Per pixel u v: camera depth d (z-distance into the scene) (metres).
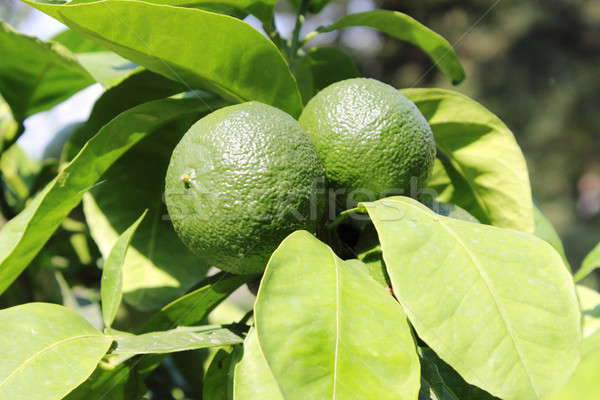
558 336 0.36
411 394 0.35
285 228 0.39
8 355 0.37
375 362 0.35
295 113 0.44
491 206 0.48
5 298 0.52
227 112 0.40
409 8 3.09
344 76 0.53
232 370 0.39
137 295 0.47
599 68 3.10
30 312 0.39
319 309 0.36
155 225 0.48
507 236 0.38
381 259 0.41
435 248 0.38
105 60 0.49
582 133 3.09
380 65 3.09
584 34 3.12
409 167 0.41
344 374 0.35
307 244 0.38
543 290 0.37
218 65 0.42
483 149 0.47
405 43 2.96
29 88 0.51
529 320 0.36
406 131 0.41
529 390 0.35
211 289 0.42
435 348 0.36
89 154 0.41
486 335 0.36
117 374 0.41
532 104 2.98
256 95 0.43
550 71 3.03
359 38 3.02
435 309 0.36
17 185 0.57
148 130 0.44
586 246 2.87
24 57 0.49
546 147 3.11
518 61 3.07
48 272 0.54
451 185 0.49
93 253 0.57
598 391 0.41
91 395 0.41
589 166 3.18
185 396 0.54
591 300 0.50
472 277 0.37
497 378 0.35
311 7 0.50
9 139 0.53
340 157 0.41
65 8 0.39
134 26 0.40
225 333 0.41
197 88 0.44
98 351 0.38
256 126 0.40
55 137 0.56
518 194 0.47
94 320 0.57
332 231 0.42
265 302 0.36
